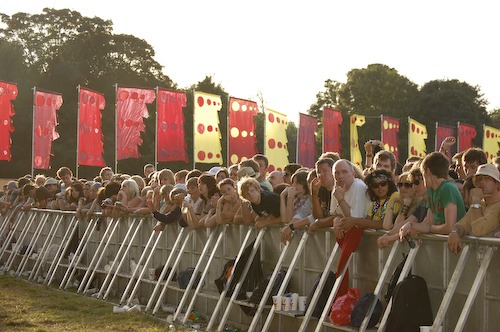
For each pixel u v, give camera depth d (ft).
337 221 30.94
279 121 96.84
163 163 233.76
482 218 25.61
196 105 92.17
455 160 36.55
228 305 37.50
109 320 40.98
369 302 29.01
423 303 27.07
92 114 95.20
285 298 33.71
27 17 284.00
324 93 295.48
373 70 282.36
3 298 49.93
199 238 42.96
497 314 25.20
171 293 44.91
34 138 94.43
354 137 115.65
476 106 278.26
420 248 27.86
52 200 66.69
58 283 58.54
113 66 283.38
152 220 48.21
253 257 37.32
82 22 282.97
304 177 35.17
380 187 30.19
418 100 277.23
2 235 73.36
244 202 37.73
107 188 53.67
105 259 53.83
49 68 257.55
